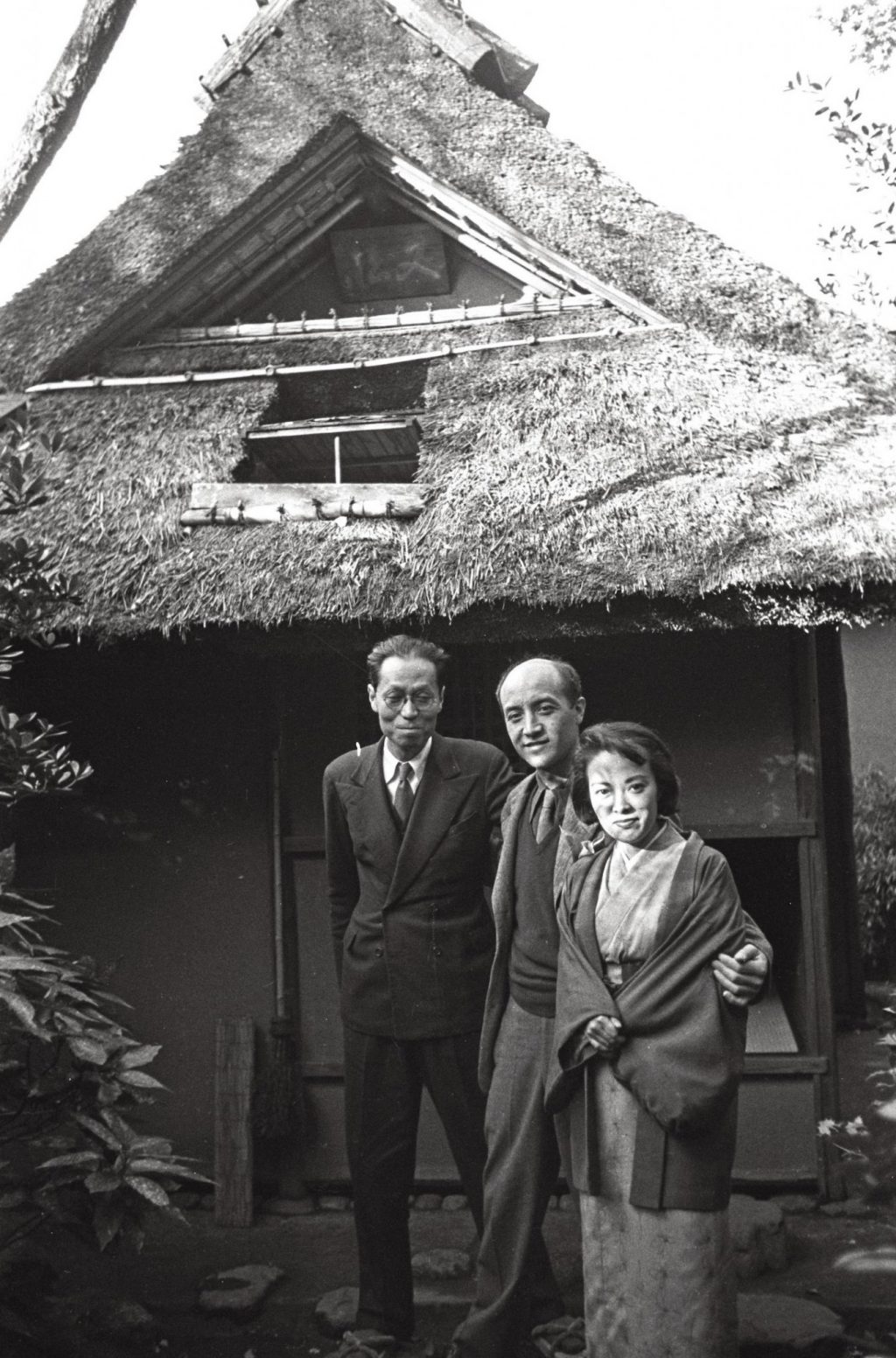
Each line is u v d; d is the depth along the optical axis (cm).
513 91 674
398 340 535
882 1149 484
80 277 545
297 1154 472
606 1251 264
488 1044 314
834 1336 333
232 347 540
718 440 464
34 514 474
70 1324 350
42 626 430
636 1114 262
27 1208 338
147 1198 309
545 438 474
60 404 522
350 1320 353
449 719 506
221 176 545
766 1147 461
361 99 552
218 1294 374
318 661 496
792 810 475
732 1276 258
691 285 520
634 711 486
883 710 987
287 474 582
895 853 850
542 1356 321
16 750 331
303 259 560
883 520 430
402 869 341
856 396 483
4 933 361
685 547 428
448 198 540
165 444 498
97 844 500
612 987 268
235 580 439
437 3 574
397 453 549
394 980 339
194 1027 487
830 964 468
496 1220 302
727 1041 256
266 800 495
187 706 502
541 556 433
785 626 445
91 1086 325
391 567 438
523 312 538
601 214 536
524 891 308
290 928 487
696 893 265
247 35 594
